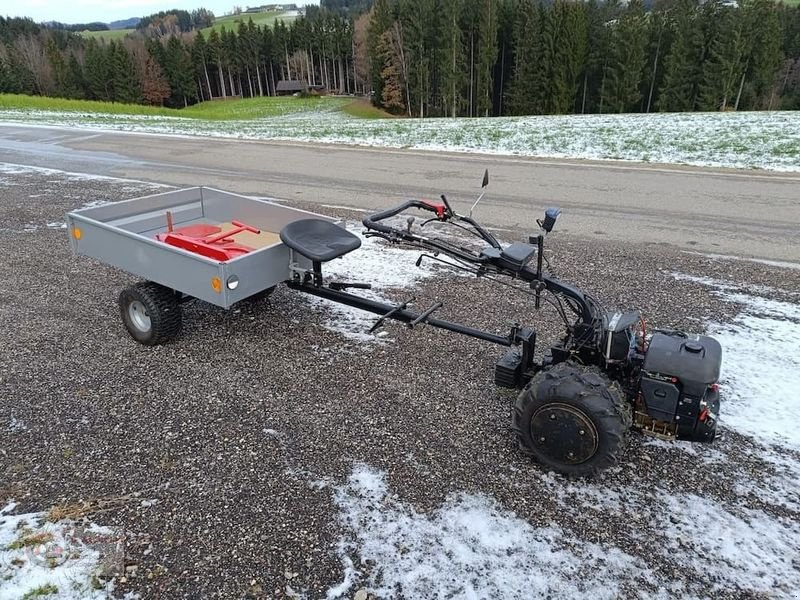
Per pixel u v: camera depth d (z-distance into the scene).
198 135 21.81
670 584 2.89
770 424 4.16
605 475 3.68
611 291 6.60
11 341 5.46
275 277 4.99
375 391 4.63
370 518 3.31
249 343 5.44
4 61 76.44
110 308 6.21
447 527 3.25
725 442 3.97
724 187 11.81
